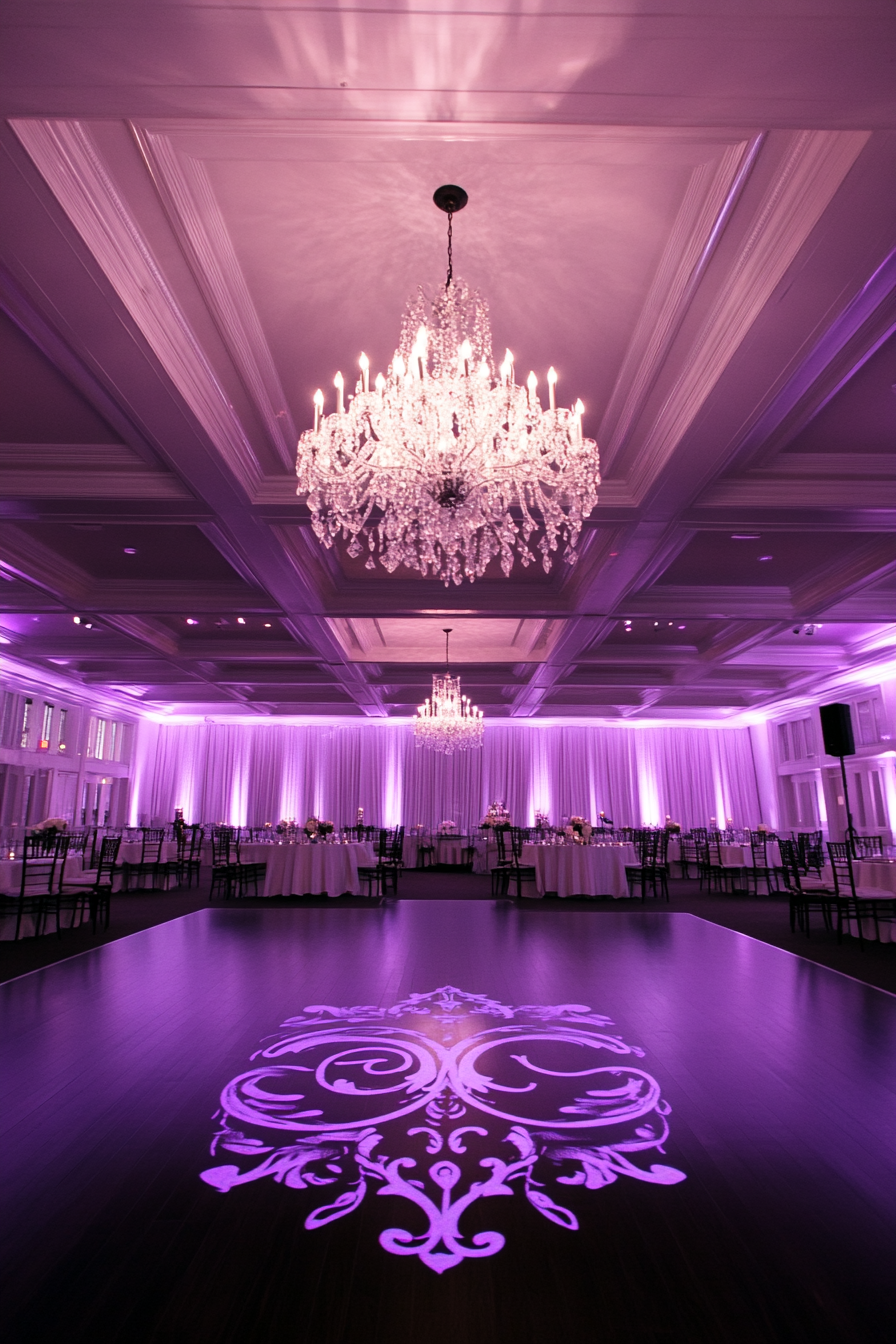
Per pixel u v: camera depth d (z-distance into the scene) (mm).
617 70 2412
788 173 2982
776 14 2172
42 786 12516
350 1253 2055
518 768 17266
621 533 6391
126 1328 1765
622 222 3326
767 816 16422
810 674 12750
